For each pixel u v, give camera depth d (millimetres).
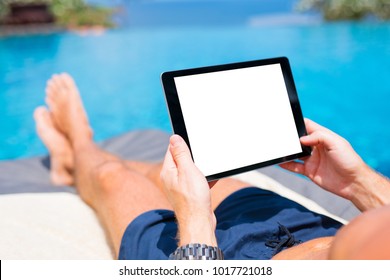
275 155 1507
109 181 1764
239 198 1678
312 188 2268
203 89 1434
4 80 6914
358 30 10570
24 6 12031
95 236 1845
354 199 1483
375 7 12312
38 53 8852
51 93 2715
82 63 7957
